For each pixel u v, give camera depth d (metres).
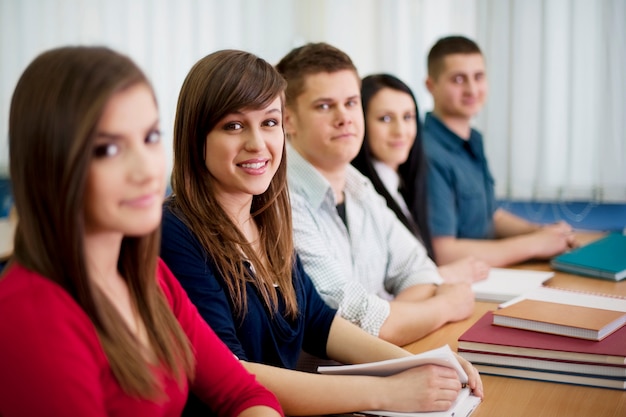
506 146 3.49
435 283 2.03
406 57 3.62
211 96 1.36
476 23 3.49
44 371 0.86
